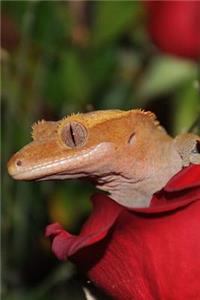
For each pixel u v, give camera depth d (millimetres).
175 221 252
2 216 421
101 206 256
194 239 253
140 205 299
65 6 447
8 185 420
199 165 252
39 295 412
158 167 293
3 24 432
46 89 433
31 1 427
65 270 411
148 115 292
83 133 281
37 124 288
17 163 282
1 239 423
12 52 431
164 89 425
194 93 417
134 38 451
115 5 436
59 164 281
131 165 289
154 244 254
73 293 429
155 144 293
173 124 427
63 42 436
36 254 438
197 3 405
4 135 422
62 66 434
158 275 258
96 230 256
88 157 281
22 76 427
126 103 442
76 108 435
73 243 254
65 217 429
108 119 284
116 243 257
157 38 414
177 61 426
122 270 262
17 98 425
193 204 250
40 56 435
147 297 263
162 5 408
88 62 439
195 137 297
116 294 268
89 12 449
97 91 440
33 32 431
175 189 247
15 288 434
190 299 260
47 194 431
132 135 288
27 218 428
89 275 268
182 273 257
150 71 436
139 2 435
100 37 438
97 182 294
